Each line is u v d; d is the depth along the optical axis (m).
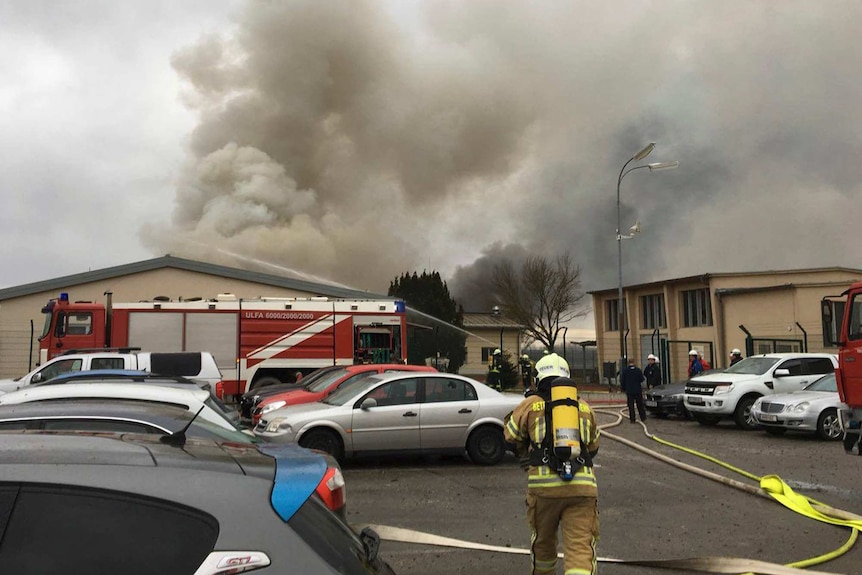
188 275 32.16
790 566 6.12
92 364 14.04
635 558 6.45
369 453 10.96
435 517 8.01
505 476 10.58
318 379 15.53
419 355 24.28
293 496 2.31
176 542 2.10
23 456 2.23
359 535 2.68
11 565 2.00
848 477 10.56
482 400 11.51
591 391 32.69
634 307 43.38
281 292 33.25
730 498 9.09
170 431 4.91
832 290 31.03
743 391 17.06
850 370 9.60
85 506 2.10
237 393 20.34
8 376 29.42
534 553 4.70
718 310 34.84
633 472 11.01
